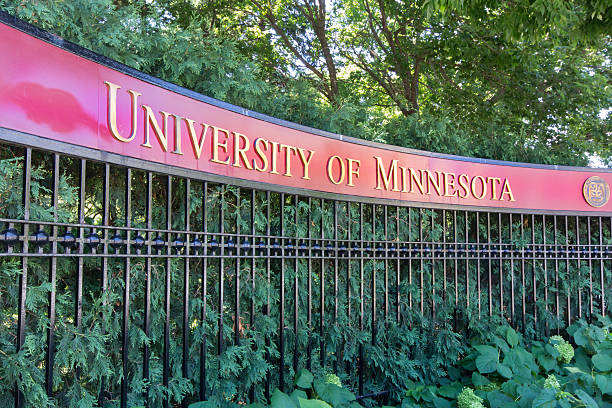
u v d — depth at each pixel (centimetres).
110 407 305
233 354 357
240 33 1044
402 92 1195
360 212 474
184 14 824
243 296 398
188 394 365
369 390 468
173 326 359
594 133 997
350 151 458
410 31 1003
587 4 582
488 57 879
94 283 331
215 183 367
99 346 285
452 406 422
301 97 465
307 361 412
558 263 623
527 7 587
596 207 623
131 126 303
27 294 265
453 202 535
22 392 251
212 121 355
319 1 1067
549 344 516
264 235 384
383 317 489
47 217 279
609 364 487
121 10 346
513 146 626
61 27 315
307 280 431
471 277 569
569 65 889
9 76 241
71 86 270
